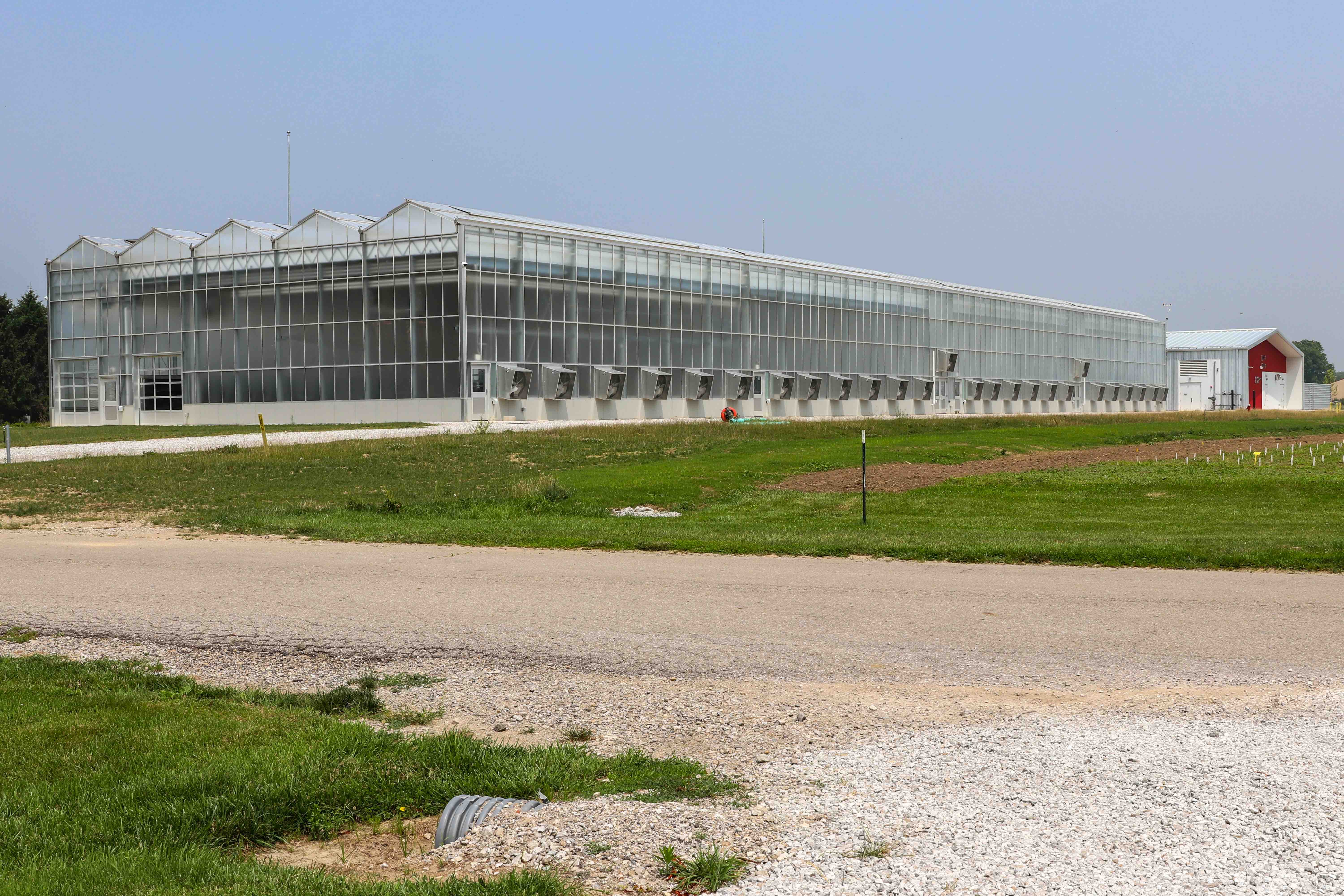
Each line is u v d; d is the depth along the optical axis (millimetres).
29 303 106500
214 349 65562
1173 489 30094
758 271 73938
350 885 5836
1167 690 9328
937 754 7609
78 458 37531
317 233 62062
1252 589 14367
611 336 64938
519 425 56062
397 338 59562
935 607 13344
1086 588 14586
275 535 21688
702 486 30297
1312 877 5520
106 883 5875
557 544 19547
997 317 94438
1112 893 5402
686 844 6133
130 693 9641
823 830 6266
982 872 5668
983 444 47531
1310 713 8477
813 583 15195
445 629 12320
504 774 7453
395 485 30438
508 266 59781
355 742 8086
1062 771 7129
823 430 52375
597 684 9930
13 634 12344
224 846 6613
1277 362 126938
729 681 9945
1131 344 111625
